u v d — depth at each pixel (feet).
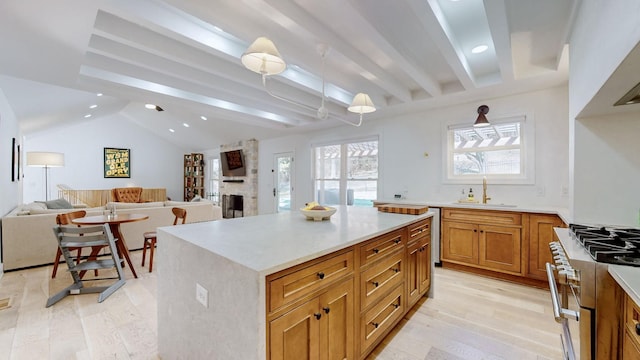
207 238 5.23
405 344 6.58
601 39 4.82
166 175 31.50
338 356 4.86
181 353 5.18
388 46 7.54
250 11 6.53
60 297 8.63
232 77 10.07
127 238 14.23
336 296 4.81
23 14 5.91
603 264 3.69
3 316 7.63
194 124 24.59
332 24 7.07
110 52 8.48
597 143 7.25
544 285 9.77
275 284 3.71
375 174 16.40
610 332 3.60
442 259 12.05
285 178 21.91
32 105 13.96
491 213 10.73
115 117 28.32
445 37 6.96
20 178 17.46
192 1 5.89
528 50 8.59
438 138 13.64
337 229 6.19
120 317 7.63
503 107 11.73
